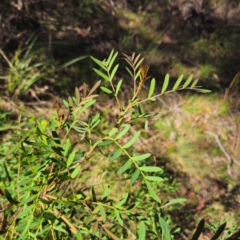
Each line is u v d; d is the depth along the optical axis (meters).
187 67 4.77
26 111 3.35
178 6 5.53
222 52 5.14
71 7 4.62
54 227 1.03
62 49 4.13
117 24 4.95
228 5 5.86
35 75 3.56
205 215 3.04
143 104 4.09
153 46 4.89
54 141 1.05
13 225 1.13
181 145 3.74
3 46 3.81
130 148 3.43
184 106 4.22
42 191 1.13
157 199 0.92
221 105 4.32
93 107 3.73
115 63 4.37
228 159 3.74
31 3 4.24
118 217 0.96
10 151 1.02
